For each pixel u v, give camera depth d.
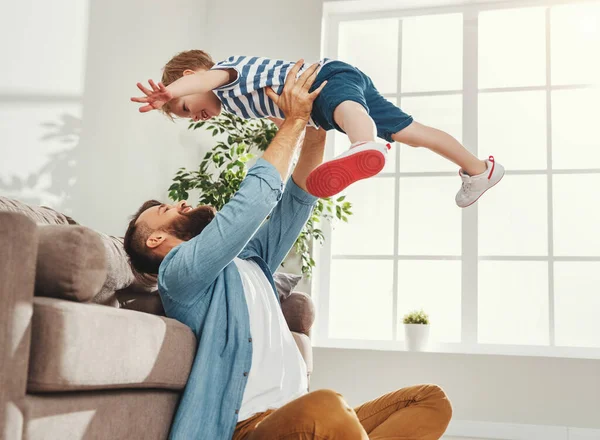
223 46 4.70
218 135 4.55
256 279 1.73
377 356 4.10
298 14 4.64
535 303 4.45
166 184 4.17
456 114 4.81
